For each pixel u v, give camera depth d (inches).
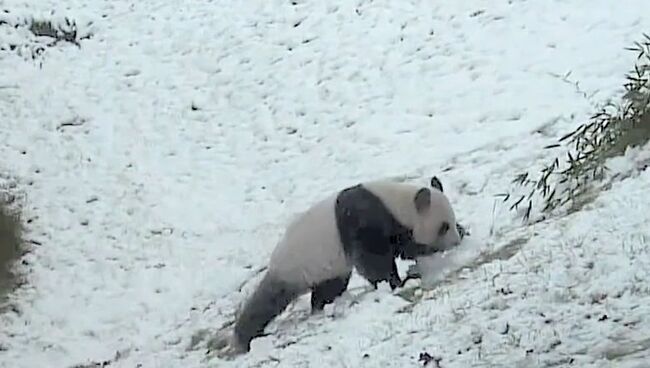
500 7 701.3
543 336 270.2
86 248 566.6
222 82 721.0
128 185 622.5
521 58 631.8
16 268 552.4
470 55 657.0
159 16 820.6
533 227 392.2
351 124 627.8
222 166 624.7
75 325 500.1
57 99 731.4
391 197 373.7
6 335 502.0
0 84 754.2
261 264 509.0
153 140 668.7
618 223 343.3
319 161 601.0
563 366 247.4
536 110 563.8
